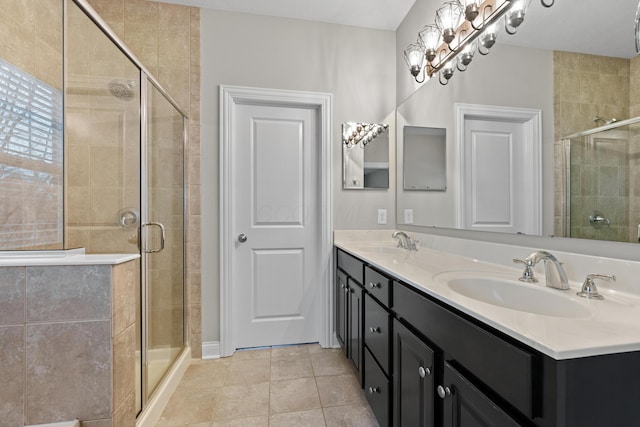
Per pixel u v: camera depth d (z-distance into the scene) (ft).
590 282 2.76
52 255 3.35
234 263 7.04
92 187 5.07
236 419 4.76
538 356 1.77
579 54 3.09
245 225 7.13
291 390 5.53
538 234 3.58
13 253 3.32
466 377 2.43
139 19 6.53
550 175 3.41
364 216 7.37
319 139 7.29
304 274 7.41
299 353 6.96
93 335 3.12
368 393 4.75
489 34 4.15
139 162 5.11
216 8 6.76
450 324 2.62
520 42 3.80
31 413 3.04
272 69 6.97
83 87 5.04
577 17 3.12
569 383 1.65
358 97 7.35
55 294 3.06
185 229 6.68
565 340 1.77
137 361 4.52
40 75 4.99
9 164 4.90
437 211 5.66
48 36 5.07
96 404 3.12
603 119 2.87
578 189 3.11
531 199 3.68
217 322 6.85
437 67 5.56
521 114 3.80
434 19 5.74
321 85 7.19
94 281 3.12
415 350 3.18
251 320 7.20
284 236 7.32
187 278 6.70
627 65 2.69
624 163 2.70
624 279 2.65
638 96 2.60
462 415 2.44
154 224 5.48
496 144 4.21
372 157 7.41
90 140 5.11
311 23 7.15
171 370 5.70
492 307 2.39
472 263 4.41
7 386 3.01
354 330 5.57
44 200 4.96
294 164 7.34
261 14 6.93
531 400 1.78
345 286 6.23
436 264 4.34
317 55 7.17
